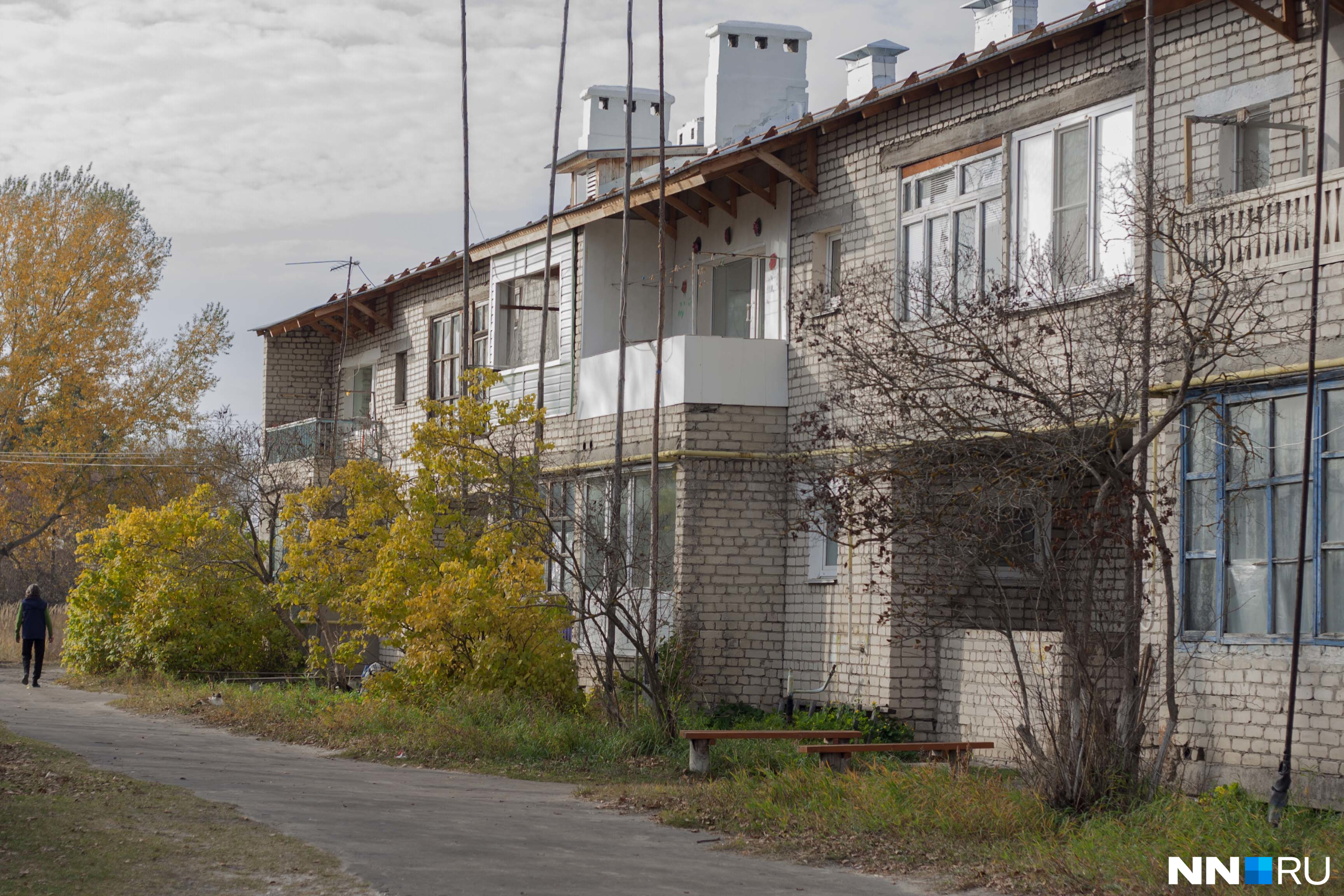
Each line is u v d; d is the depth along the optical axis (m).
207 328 44.38
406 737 15.38
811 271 19.08
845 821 10.61
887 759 13.08
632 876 8.85
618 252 22.52
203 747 14.95
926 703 16.83
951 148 16.88
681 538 18.77
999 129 16.20
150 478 43.03
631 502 20.14
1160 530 11.23
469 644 17.45
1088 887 8.63
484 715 16.02
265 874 8.30
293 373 34.53
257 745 15.58
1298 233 12.05
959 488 11.54
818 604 18.39
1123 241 14.27
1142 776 11.06
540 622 17.30
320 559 20.64
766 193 19.78
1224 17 13.55
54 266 42.41
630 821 11.17
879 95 17.55
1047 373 13.47
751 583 18.92
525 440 21.00
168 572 24.20
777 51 29.61
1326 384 11.88
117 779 11.47
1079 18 15.00
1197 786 12.48
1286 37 12.90
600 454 20.89
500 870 8.81
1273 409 12.35
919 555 12.48
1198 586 12.89
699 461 18.86
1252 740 12.19
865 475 11.84
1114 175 14.56
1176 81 13.98
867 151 18.17
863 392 13.23
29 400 42.62
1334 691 11.58
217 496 26.80
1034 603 15.59
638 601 18.05
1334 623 11.76
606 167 27.64
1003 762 14.80
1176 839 9.33
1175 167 13.88
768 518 19.05
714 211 21.52
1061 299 13.96
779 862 9.63
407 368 29.67
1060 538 12.72
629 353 20.39
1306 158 12.77
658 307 19.52
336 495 24.80
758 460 19.02
